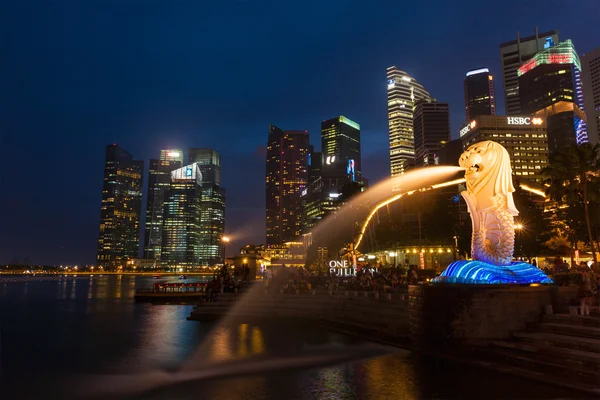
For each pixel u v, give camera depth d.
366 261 95.62
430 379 17.50
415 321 23.89
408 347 23.59
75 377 18.98
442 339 22.22
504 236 25.50
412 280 40.00
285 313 38.03
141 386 17.42
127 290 130.00
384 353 22.89
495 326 21.23
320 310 37.00
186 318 42.41
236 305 41.62
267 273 61.66
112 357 23.23
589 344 17.06
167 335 30.69
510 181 26.23
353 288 41.94
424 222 92.81
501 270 24.61
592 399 14.49
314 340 27.34
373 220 98.25
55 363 21.80
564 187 50.22
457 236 78.94
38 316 46.62
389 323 28.38
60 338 30.11
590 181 50.62
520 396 15.02
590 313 20.17
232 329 32.94
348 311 34.62
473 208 26.73
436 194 98.62
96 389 17.08
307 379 18.14
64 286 171.88
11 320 42.41
